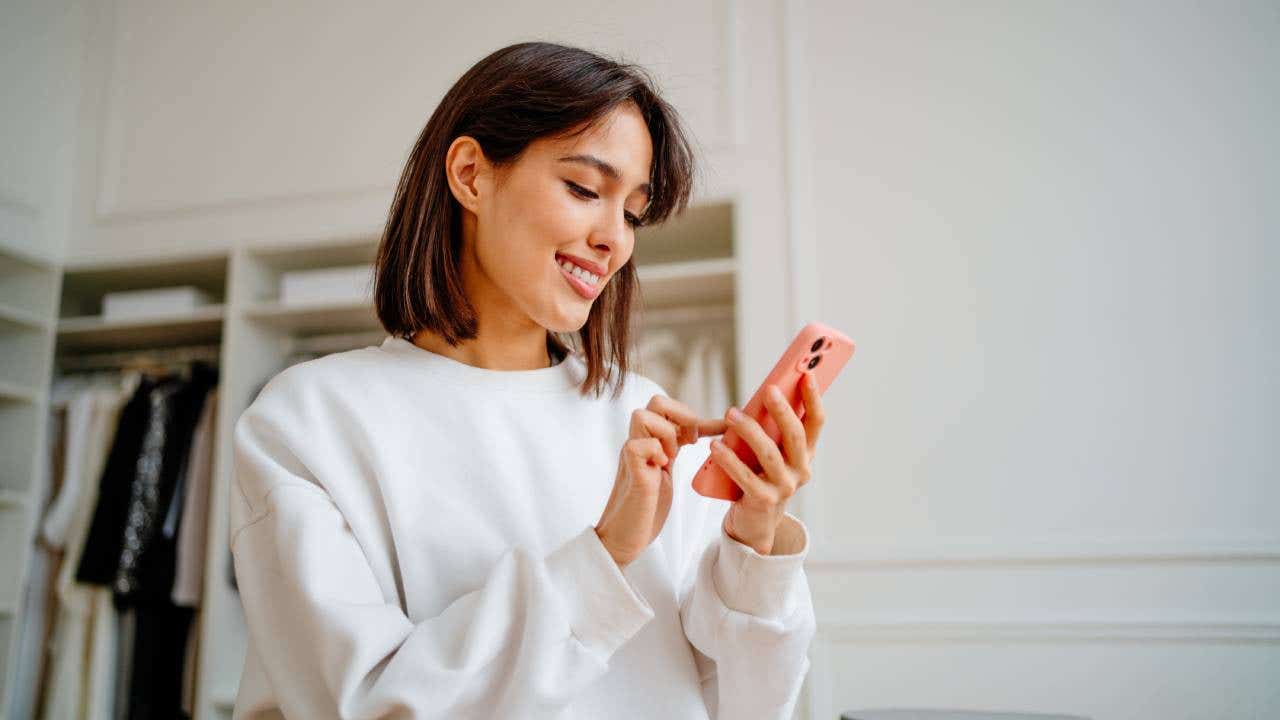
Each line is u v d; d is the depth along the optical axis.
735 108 2.81
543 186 0.80
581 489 0.86
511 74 0.86
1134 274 2.50
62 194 3.35
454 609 0.69
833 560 2.49
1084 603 2.37
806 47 2.82
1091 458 2.44
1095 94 2.61
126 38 3.48
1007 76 2.68
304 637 0.71
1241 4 2.55
